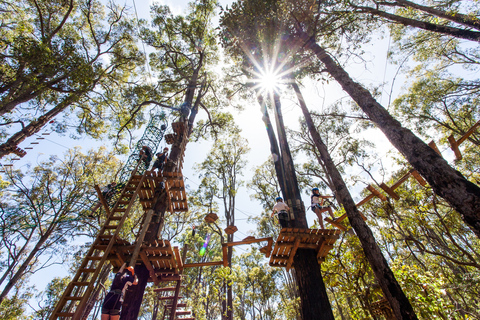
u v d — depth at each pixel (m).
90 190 18.53
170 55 18.75
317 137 8.55
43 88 12.07
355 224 6.25
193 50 19.19
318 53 9.04
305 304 5.37
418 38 13.99
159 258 5.65
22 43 10.54
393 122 5.72
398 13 12.92
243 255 27.86
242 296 28.77
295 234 5.66
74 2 16.83
